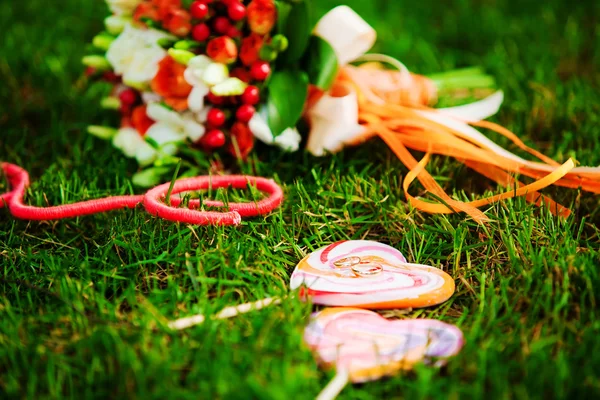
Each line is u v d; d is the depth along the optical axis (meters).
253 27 0.74
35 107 0.92
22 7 1.16
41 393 0.59
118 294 0.67
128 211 0.72
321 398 0.57
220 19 0.74
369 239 0.72
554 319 0.62
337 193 0.74
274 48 0.75
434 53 1.03
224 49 0.73
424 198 0.74
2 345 0.61
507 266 0.68
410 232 0.70
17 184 0.76
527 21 1.10
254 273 0.67
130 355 0.59
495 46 1.04
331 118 0.77
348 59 0.78
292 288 0.65
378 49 1.04
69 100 0.93
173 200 0.71
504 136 0.83
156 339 0.60
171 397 0.57
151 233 0.69
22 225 0.73
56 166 0.81
